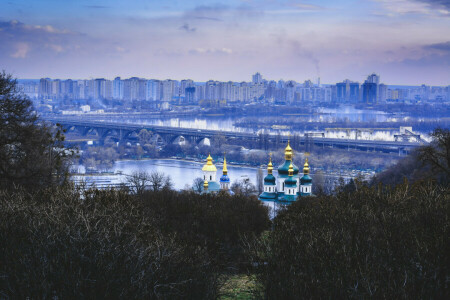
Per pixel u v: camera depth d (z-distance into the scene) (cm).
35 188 3938
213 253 2556
